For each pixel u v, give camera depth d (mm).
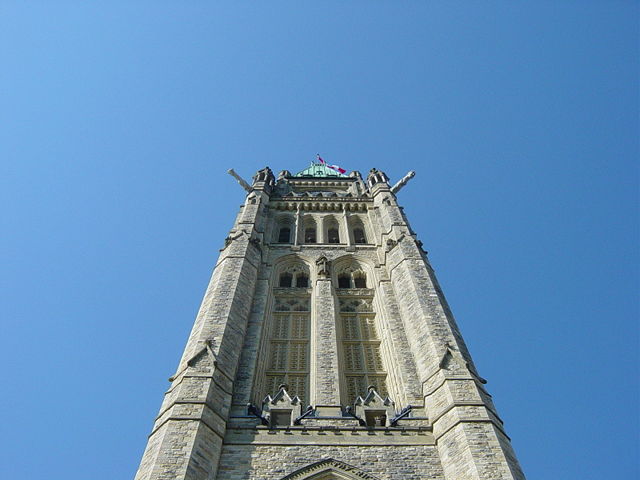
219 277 39781
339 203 58781
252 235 47625
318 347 34312
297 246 48469
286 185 67438
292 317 39344
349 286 44562
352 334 37812
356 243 52438
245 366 32500
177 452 24281
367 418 29703
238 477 24656
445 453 25562
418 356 32312
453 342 32000
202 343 31641
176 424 25828
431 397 28922
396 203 55438
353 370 34250
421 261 41875
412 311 36156
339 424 28156
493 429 25828
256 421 28000
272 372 33531
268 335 36969
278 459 25641
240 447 26328
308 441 26719
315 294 41000
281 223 56188
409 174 60281
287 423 29109
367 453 26062
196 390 28000
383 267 45250
